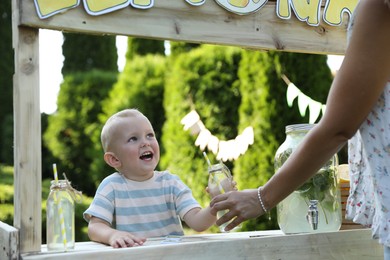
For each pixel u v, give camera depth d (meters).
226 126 4.68
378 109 1.31
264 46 1.77
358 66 1.26
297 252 1.67
